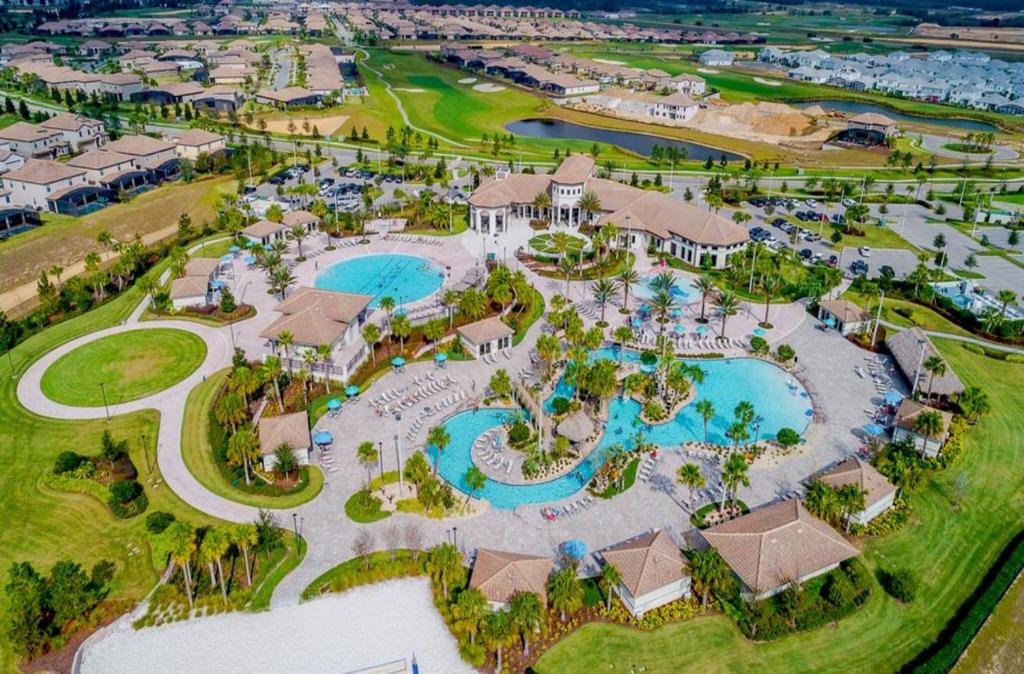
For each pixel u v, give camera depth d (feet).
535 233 617.62
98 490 310.24
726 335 449.48
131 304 487.61
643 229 578.66
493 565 261.03
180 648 244.22
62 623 247.91
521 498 313.73
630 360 422.00
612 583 254.68
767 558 262.06
